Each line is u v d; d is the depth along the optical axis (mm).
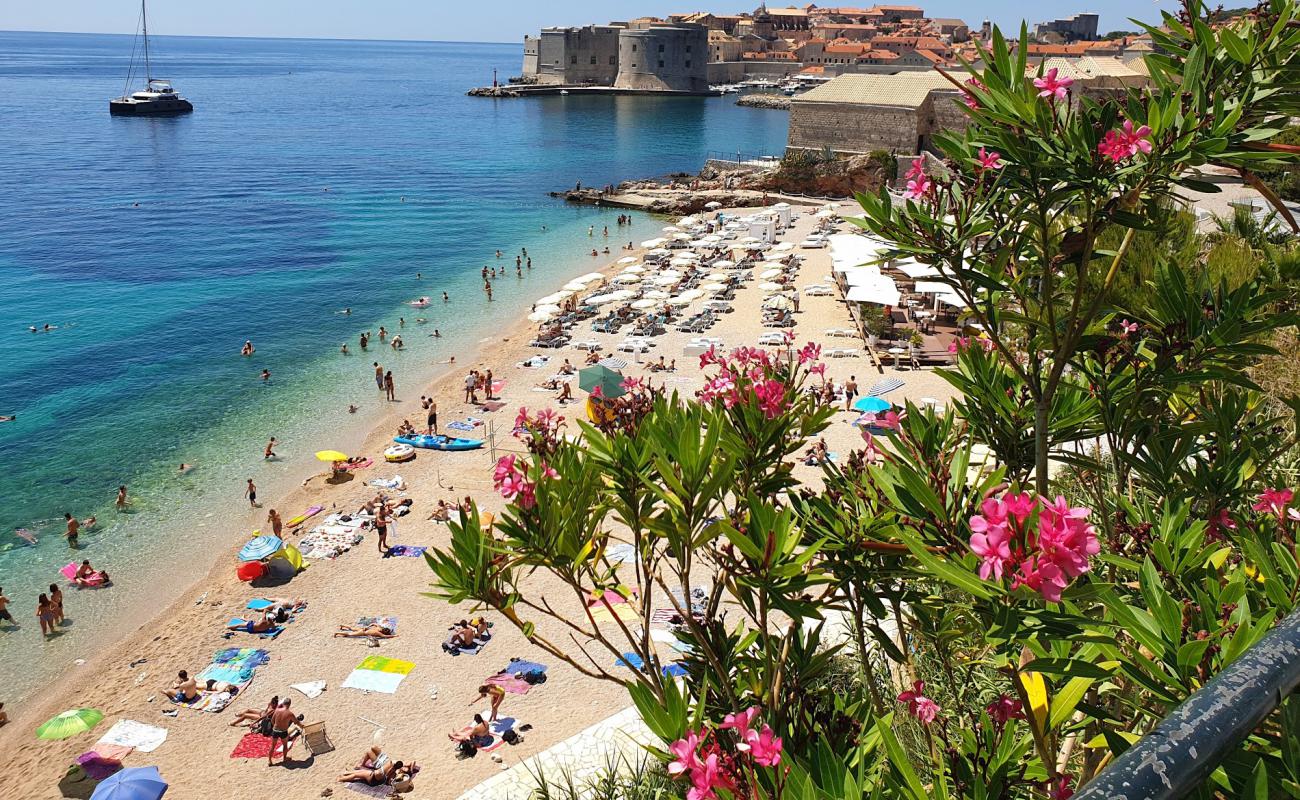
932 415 6246
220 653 24938
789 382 7062
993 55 4754
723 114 192375
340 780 20188
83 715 21734
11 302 62562
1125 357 6074
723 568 6625
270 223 89938
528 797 15789
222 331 56594
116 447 39781
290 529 32250
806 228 80250
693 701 7145
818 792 3807
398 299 64125
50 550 31562
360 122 176750
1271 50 4359
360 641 25125
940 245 5398
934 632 5609
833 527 5625
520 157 134125
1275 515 5410
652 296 57625
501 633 25078
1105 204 4949
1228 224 10984
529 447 6719
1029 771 4641
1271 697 1679
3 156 129500
